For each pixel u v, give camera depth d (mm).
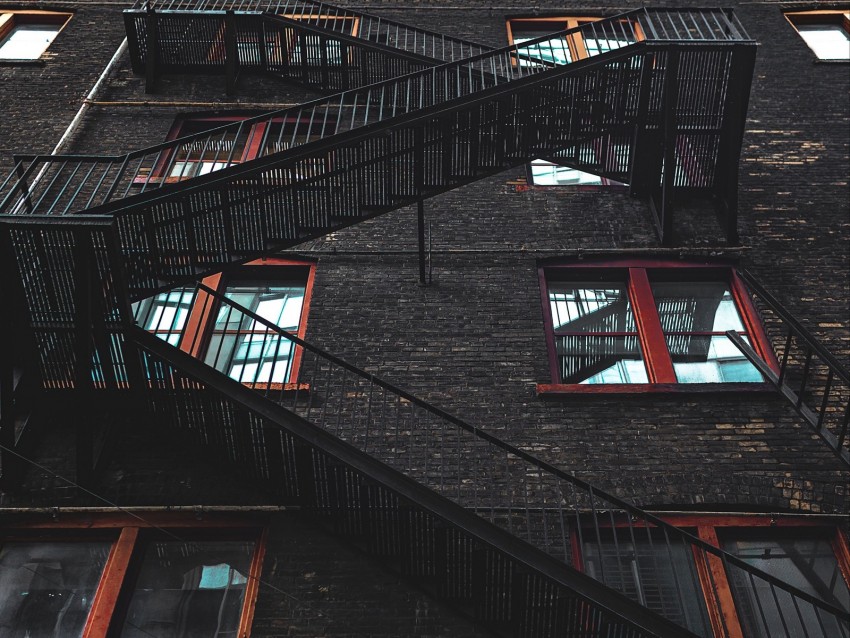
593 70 11812
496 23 16828
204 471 9820
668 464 10086
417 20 16828
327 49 15133
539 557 7973
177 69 15508
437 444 10211
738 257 12531
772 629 8945
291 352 11250
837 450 8828
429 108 10688
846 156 14164
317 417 10438
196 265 9875
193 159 14188
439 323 11578
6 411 8875
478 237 12750
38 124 14406
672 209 12602
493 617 8531
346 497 8766
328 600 8953
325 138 10250
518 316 11695
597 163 13211
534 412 10586
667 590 9195
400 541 8609
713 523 9656
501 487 9844
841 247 12734
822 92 15344
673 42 12117
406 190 10836
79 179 13391
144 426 9352
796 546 9602
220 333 11492
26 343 8852
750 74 12531
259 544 9414
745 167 13961
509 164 11375
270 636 8719
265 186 10023
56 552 9359
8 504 9438
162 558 9359
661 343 11492
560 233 12836
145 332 8797
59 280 8750
